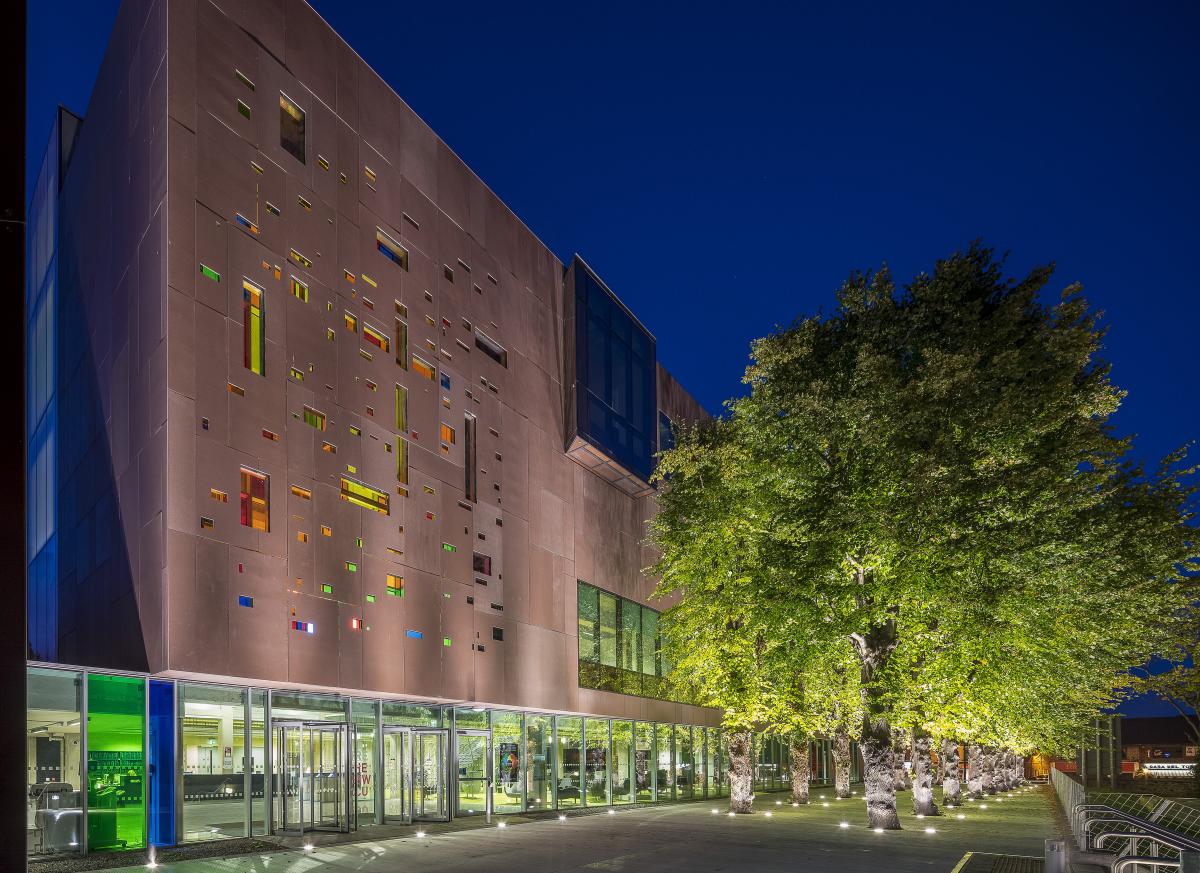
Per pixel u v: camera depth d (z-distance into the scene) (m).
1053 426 24.03
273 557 20.23
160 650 17.66
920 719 25.16
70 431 25.91
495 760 30.33
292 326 21.64
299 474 21.30
